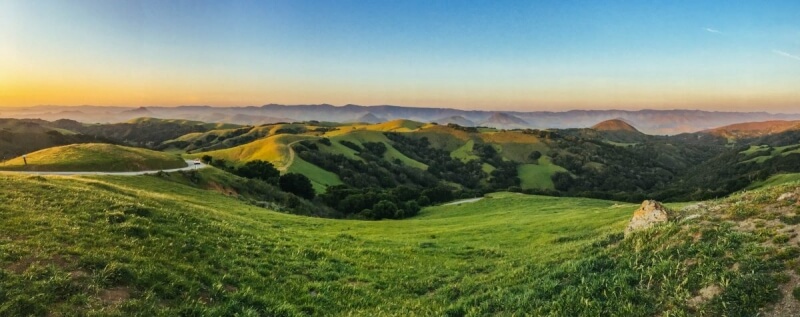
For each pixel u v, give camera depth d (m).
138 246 15.38
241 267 16.56
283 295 14.93
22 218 16.02
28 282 11.12
